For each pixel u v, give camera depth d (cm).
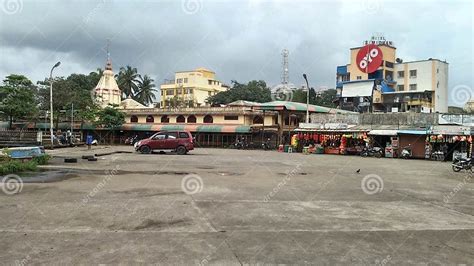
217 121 4588
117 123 4881
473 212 876
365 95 5325
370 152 3216
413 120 3231
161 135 2756
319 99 6781
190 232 642
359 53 5597
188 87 6925
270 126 4241
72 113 4466
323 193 1098
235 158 2492
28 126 5106
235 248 566
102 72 6241
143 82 6456
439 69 5738
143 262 496
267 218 760
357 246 592
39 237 590
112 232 627
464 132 2769
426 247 595
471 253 571
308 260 525
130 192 1012
